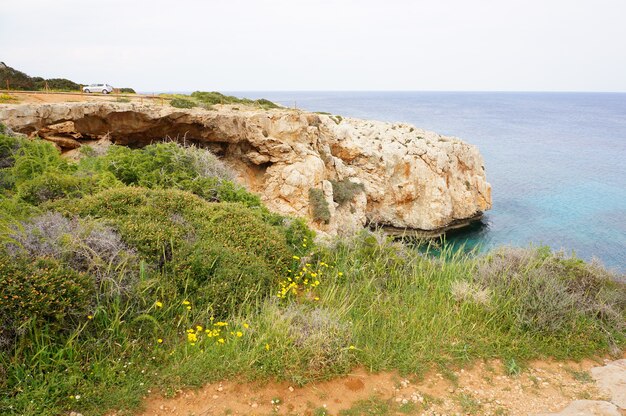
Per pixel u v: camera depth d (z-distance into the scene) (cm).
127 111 2080
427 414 453
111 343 487
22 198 800
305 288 722
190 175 1144
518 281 712
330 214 2780
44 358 438
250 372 480
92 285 510
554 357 580
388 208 3428
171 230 690
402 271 806
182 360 489
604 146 8525
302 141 2998
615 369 549
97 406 412
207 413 427
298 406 449
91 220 629
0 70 3219
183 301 565
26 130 1870
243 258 683
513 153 7388
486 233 3338
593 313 673
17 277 459
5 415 379
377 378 506
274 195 2688
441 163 3506
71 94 2883
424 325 616
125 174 1065
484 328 628
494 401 480
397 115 15950
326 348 520
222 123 2356
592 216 3738
